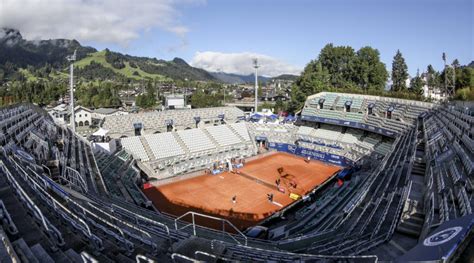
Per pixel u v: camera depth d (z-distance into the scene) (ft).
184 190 146.10
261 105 380.17
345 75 320.91
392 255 49.39
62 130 166.81
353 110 228.22
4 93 451.12
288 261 45.78
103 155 154.10
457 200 57.26
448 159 83.87
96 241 35.83
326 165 191.83
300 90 298.76
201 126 239.30
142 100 437.58
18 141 97.66
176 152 187.11
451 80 258.98
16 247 29.43
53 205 41.88
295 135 230.89
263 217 118.83
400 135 167.94
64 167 83.76
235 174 170.50
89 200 57.72
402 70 323.57
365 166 173.78
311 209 118.93
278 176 169.27
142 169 166.50
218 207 127.95
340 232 68.49
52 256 31.81
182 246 41.29
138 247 40.50
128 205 78.18
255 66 282.77
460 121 119.85
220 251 41.34
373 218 69.15
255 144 223.92
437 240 32.78
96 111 346.74
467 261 28.89
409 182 76.74
